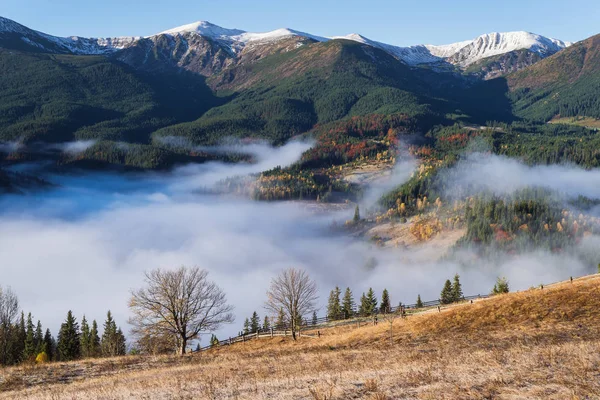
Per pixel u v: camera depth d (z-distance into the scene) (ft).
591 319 134.21
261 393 71.05
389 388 67.97
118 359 150.41
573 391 60.18
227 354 156.15
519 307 155.22
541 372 71.67
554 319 139.85
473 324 151.53
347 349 148.66
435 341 139.54
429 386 67.21
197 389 80.18
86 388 96.22
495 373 72.69
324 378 79.05
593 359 77.20
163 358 151.64
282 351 154.10
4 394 100.27
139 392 81.35
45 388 104.32
